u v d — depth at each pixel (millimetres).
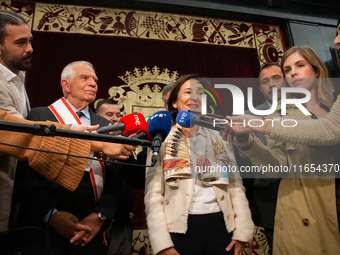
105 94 3539
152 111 3590
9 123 942
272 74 2752
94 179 1623
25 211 1524
